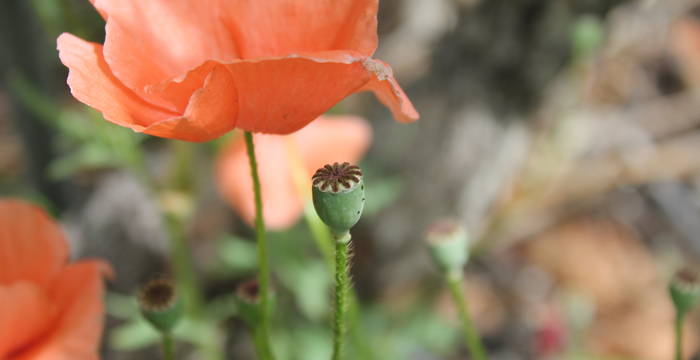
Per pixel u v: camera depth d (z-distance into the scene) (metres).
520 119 0.46
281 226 0.34
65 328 0.23
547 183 0.55
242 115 0.19
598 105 0.65
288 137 0.27
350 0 0.19
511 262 0.59
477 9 0.41
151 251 0.43
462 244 0.26
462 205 0.48
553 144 0.52
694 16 0.70
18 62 0.42
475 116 0.45
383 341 0.43
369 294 0.50
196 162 0.44
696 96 0.66
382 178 0.45
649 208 0.62
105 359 0.42
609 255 0.60
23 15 0.41
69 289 0.24
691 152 0.63
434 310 0.52
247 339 0.46
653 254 0.60
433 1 0.48
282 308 0.44
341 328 0.21
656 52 0.67
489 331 0.54
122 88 0.19
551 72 0.42
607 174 0.62
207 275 0.45
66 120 0.35
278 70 0.18
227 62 0.18
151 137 0.45
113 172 0.45
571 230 0.61
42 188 0.46
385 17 0.51
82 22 0.34
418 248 0.48
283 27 0.20
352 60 0.18
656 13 0.61
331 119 0.35
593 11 0.39
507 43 0.41
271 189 0.34
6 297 0.22
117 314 0.41
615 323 0.57
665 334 0.56
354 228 0.48
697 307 0.57
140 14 0.20
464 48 0.43
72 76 0.18
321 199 0.20
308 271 0.41
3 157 0.60
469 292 0.56
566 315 0.49
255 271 0.44
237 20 0.20
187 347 0.43
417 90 0.45
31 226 0.24
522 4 0.39
